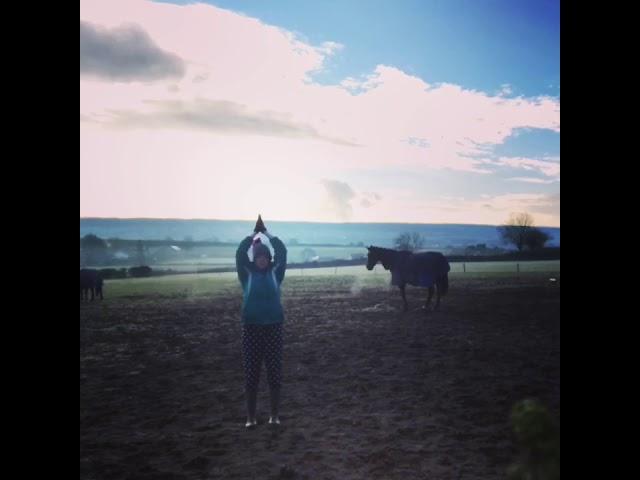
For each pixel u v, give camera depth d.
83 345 6.99
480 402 4.62
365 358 6.32
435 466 3.24
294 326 8.23
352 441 3.71
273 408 4.05
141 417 4.33
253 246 3.92
